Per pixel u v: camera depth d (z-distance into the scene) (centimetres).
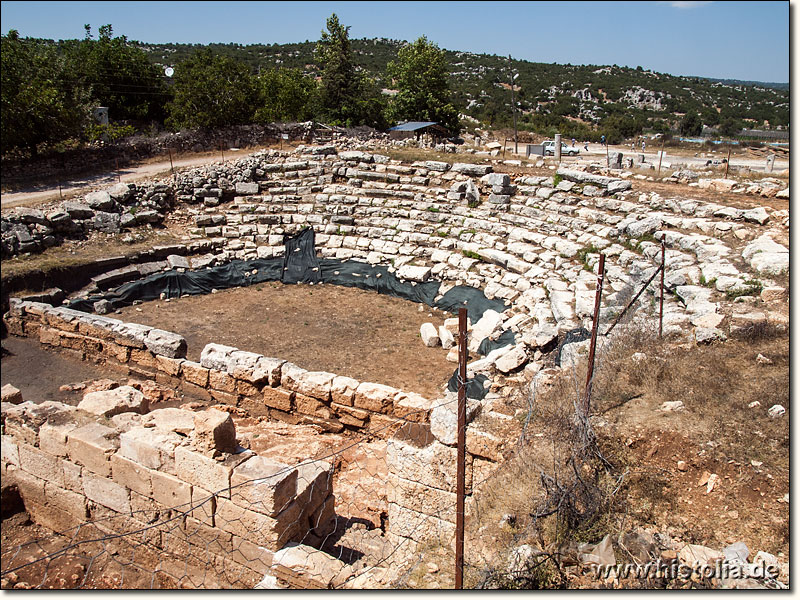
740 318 1230
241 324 2023
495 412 1012
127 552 884
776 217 1839
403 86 5441
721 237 1798
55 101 3266
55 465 934
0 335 1809
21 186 3002
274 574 752
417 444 872
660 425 898
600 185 2423
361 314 2127
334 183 2978
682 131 6569
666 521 749
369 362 1716
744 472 791
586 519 734
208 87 4169
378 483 1034
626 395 1002
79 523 927
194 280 2355
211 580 821
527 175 2758
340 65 5094
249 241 2664
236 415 1355
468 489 902
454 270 2284
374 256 2497
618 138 6028
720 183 2333
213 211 2839
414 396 1197
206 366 1397
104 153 3472
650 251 1817
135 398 1059
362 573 755
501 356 1412
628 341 1191
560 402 974
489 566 680
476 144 4469
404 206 2712
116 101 4894
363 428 1238
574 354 1182
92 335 1612
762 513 732
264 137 4100
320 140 4103
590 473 817
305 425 1298
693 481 804
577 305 1577
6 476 987
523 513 770
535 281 1988
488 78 12019
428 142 3928
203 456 807
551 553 693
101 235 2534
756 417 890
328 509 901
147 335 1498
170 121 4331
